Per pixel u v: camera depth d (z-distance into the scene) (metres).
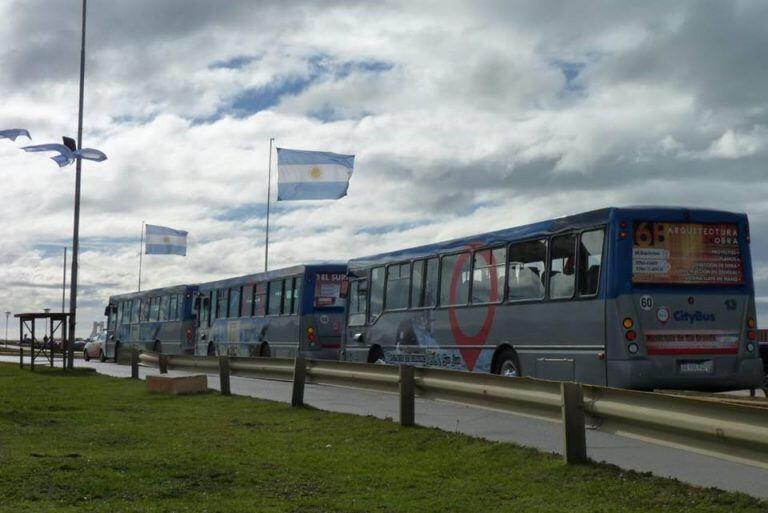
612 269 17.34
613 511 8.71
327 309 31.25
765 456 8.25
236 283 37.47
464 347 21.88
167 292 45.91
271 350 33.41
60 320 33.75
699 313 17.52
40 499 9.42
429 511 9.07
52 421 16.03
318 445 13.16
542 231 19.30
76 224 34.16
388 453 12.42
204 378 21.73
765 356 22.67
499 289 20.62
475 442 12.49
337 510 9.14
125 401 19.81
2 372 31.86
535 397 11.64
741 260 17.88
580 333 17.97
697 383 17.38
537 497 9.46
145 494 9.74
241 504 9.32
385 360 25.88
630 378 17.03
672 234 17.58
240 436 14.09
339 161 41.19
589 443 13.33
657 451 12.53
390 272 25.95
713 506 8.71
